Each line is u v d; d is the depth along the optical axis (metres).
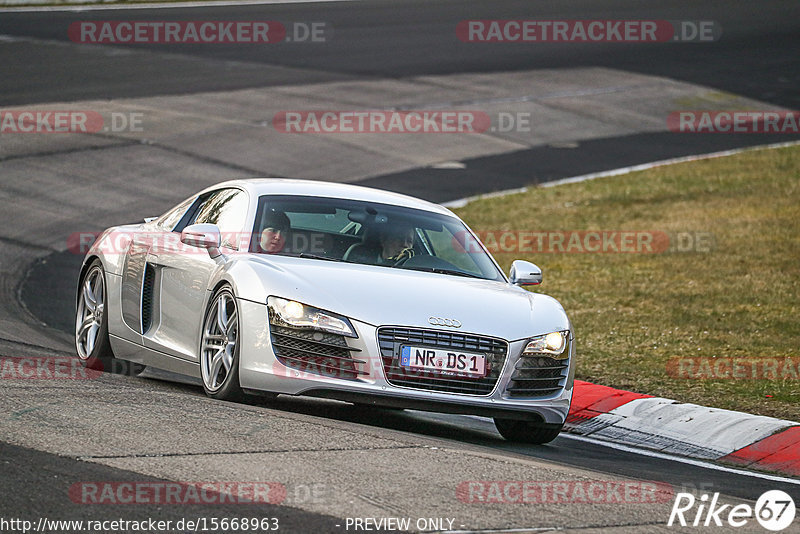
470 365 23.98
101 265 30.97
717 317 44.09
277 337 23.77
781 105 110.44
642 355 37.91
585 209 70.00
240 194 28.64
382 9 152.88
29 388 22.66
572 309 45.97
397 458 19.55
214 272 25.92
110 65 103.25
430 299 24.72
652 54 131.75
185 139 79.19
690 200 72.69
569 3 165.50
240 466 17.95
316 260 26.23
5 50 106.44
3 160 68.25
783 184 77.06
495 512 16.77
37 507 15.27
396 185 73.25
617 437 29.23
